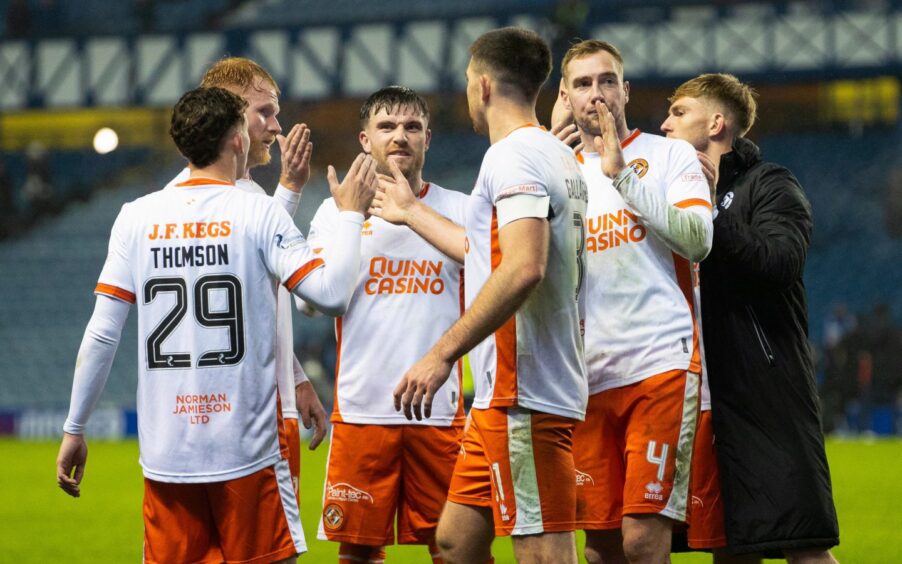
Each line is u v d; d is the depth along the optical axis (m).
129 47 55.94
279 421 7.77
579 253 7.80
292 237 7.64
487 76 7.73
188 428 7.52
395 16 53.38
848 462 26.31
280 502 7.64
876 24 49.25
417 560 13.99
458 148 54.53
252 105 9.41
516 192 7.23
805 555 8.55
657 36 51.28
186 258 7.57
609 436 8.64
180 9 57.16
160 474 7.55
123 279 7.68
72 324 49.00
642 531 8.28
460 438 10.02
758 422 8.56
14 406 45.03
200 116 7.69
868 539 15.09
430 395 7.21
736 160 9.21
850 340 36.31
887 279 47.88
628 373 8.46
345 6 55.81
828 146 53.44
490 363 7.58
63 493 21.89
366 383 9.94
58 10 57.34
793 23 50.09
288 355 9.22
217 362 7.52
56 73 56.53
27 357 47.38
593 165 8.81
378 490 9.91
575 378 7.61
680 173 8.50
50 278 51.38
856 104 53.50
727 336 8.70
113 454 31.00
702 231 8.05
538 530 7.42
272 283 7.72
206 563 7.59
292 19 55.53
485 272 7.57
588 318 8.66
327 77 54.59
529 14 51.62
